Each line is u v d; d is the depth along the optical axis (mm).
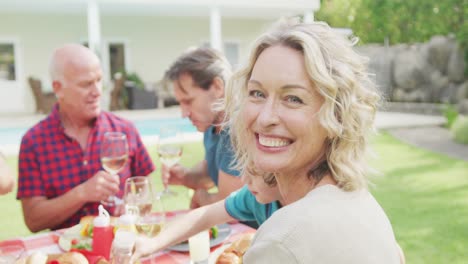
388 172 5715
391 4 14352
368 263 911
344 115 971
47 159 2309
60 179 2324
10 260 1347
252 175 1276
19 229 3865
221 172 1976
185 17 14242
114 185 2088
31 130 2334
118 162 2123
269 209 1414
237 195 1575
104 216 1485
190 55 2125
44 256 1351
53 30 12594
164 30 14023
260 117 991
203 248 1468
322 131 985
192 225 1568
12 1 9914
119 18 13383
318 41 967
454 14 13000
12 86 12258
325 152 1031
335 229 905
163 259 1557
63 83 2285
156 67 14078
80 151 2365
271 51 986
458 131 8117
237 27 14914
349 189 1003
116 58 13539
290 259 870
